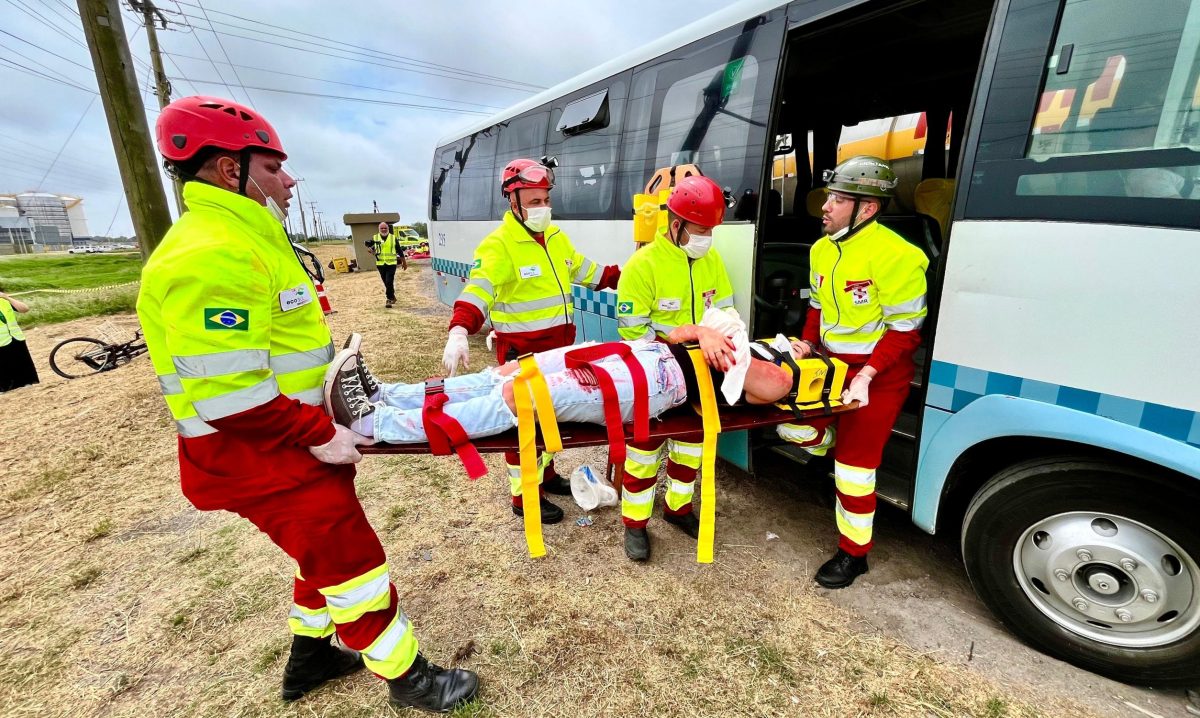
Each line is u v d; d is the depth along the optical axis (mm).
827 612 2318
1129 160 1632
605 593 2480
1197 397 1535
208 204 1414
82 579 2789
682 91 3377
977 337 1977
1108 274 1665
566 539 2900
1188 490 1630
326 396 1667
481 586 2561
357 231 21828
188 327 1285
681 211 2311
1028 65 1845
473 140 6734
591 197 4281
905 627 2225
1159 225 1577
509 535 2975
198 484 1506
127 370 7156
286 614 2480
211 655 2264
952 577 2527
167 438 4672
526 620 2336
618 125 3951
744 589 2475
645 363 2002
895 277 2066
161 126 1396
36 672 2213
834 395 2135
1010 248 1867
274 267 1479
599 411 1975
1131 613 1820
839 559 2457
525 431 1820
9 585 2779
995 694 1898
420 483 3623
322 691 2059
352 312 11172
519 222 2703
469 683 1956
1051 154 1785
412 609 2424
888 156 4188
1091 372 1718
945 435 2125
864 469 2275
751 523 3010
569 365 1972
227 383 1329
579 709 1919
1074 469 1815
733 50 3002
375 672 1797
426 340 7875
